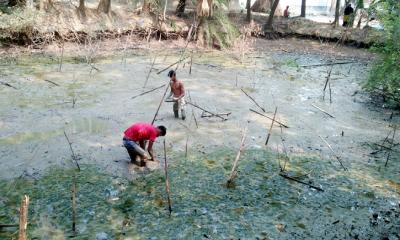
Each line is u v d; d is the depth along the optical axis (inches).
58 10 829.2
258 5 1476.4
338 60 902.4
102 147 388.8
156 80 634.2
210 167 363.3
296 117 506.0
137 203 302.7
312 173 365.1
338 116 522.3
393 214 309.0
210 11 928.3
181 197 313.1
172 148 394.9
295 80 702.5
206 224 282.2
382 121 511.8
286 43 1061.8
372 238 278.8
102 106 501.4
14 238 254.7
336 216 301.9
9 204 292.0
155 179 337.1
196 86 618.8
